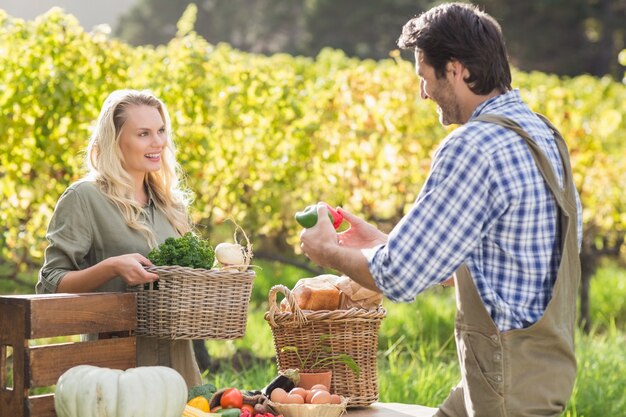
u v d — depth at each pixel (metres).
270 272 13.16
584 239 10.95
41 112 7.89
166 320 3.82
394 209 9.97
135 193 4.38
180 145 8.28
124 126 4.29
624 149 11.62
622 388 7.33
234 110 8.78
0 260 8.99
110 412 3.29
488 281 3.13
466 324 3.17
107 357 3.68
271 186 8.86
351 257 3.23
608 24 27.19
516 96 3.29
